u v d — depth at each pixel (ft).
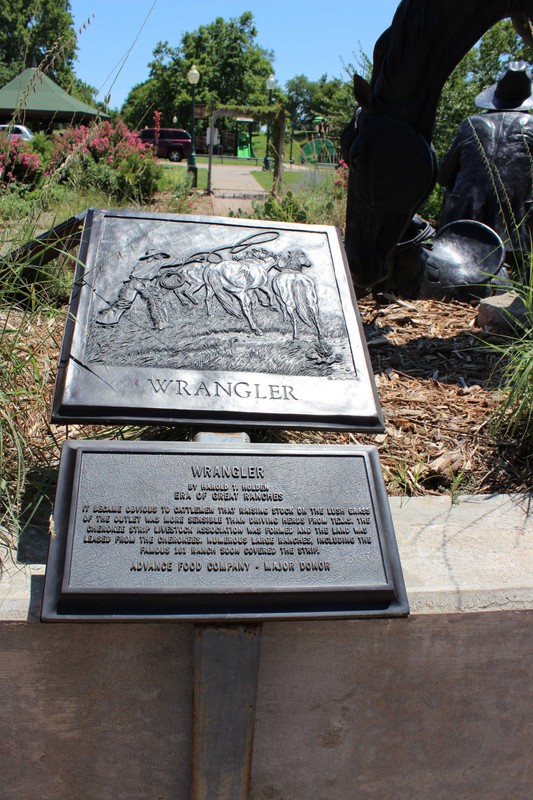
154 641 6.78
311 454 7.77
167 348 8.57
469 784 8.06
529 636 7.50
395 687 7.41
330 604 6.79
